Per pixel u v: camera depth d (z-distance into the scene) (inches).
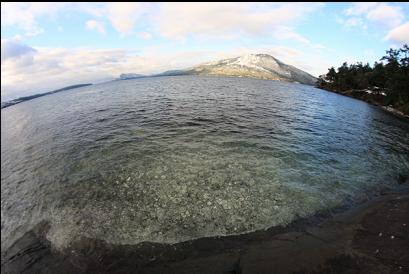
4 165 1400.1
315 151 1115.3
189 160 962.1
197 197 759.1
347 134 1465.3
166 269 547.5
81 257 607.2
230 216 689.6
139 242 626.2
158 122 1461.6
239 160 964.6
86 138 1318.9
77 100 3179.1
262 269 522.6
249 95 2817.4
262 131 1328.7
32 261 628.4
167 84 4133.9
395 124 2122.3
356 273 502.6
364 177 931.3
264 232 641.0
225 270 531.2
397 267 510.0
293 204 738.2
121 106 2049.7
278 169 916.0
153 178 855.1
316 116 1895.9
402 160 1149.7
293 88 4972.9
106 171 929.5
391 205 735.7
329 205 746.8
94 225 693.3
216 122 1460.4
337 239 603.8
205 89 3240.7
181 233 642.2
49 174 1043.9
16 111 4537.4
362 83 5113.2
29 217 832.9
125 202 761.0
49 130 1739.7
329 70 6545.3
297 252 564.1
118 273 552.1
